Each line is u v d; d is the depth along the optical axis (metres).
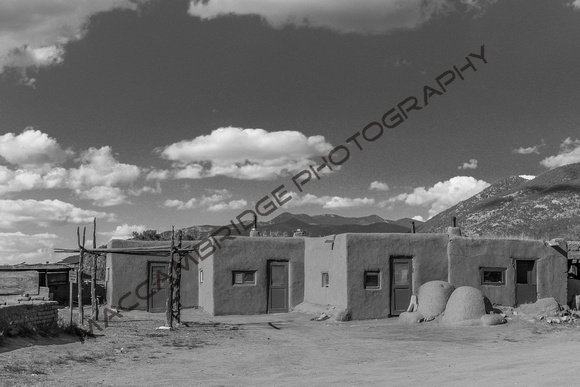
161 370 13.91
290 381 12.27
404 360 15.36
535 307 25.34
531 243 28.41
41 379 12.39
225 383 12.15
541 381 10.62
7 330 16.16
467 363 14.05
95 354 15.82
